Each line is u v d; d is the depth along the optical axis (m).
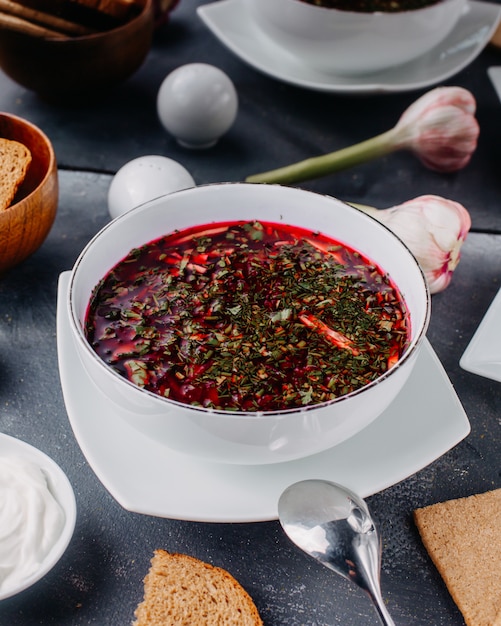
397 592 0.60
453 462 0.66
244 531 0.62
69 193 0.82
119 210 0.77
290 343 0.61
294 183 0.83
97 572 0.60
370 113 0.93
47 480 0.62
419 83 0.87
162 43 1.00
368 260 0.65
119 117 0.91
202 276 0.65
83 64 0.85
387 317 0.62
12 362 0.70
